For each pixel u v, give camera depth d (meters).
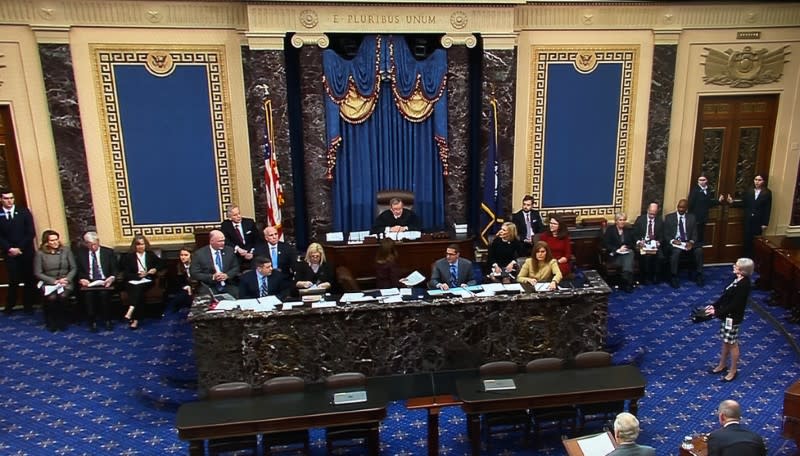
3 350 7.46
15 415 6.20
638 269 9.08
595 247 9.39
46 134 8.34
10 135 8.27
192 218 8.98
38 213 8.55
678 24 9.05
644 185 9.62
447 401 5.30
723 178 9.80
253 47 8.23
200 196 8.93
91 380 6.81
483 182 9.12
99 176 8.58
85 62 8.19
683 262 9.64
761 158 9.79
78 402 6.42
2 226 8.22
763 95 9.54
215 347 6.26
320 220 8.95
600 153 9.52
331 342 6.42
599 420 5.82
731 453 4.27
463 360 6.66
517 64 9.00
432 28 8.48
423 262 8.59
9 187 8.44
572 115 9.31
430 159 9.12
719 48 9.24
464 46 8.63
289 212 8.83
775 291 8.52
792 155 9.70
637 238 9.18
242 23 8.39
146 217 8.85
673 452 5.60
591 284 6.79
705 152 9.68
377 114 8.85
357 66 8.58
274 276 7.17
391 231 8.59
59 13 7.93
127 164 8.63
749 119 9.62
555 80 9.14
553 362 5.81
